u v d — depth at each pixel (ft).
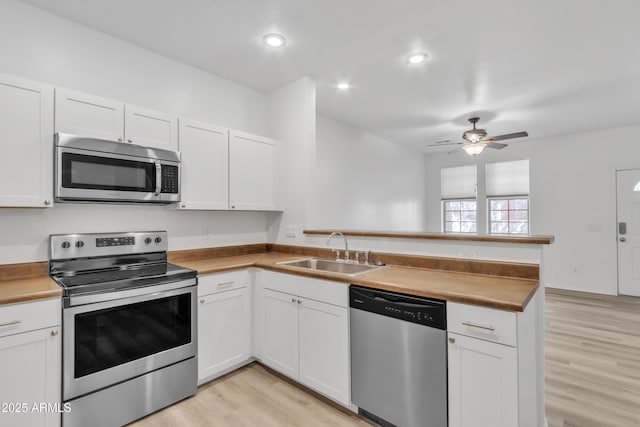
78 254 6.75
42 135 5.89
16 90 5.63
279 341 7.68
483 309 4.72
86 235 6.88
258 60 8.92
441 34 7.75
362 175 16.62
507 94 11.62
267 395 7.13
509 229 19.43
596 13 6.93
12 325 4.89
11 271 6.14
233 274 7.92
